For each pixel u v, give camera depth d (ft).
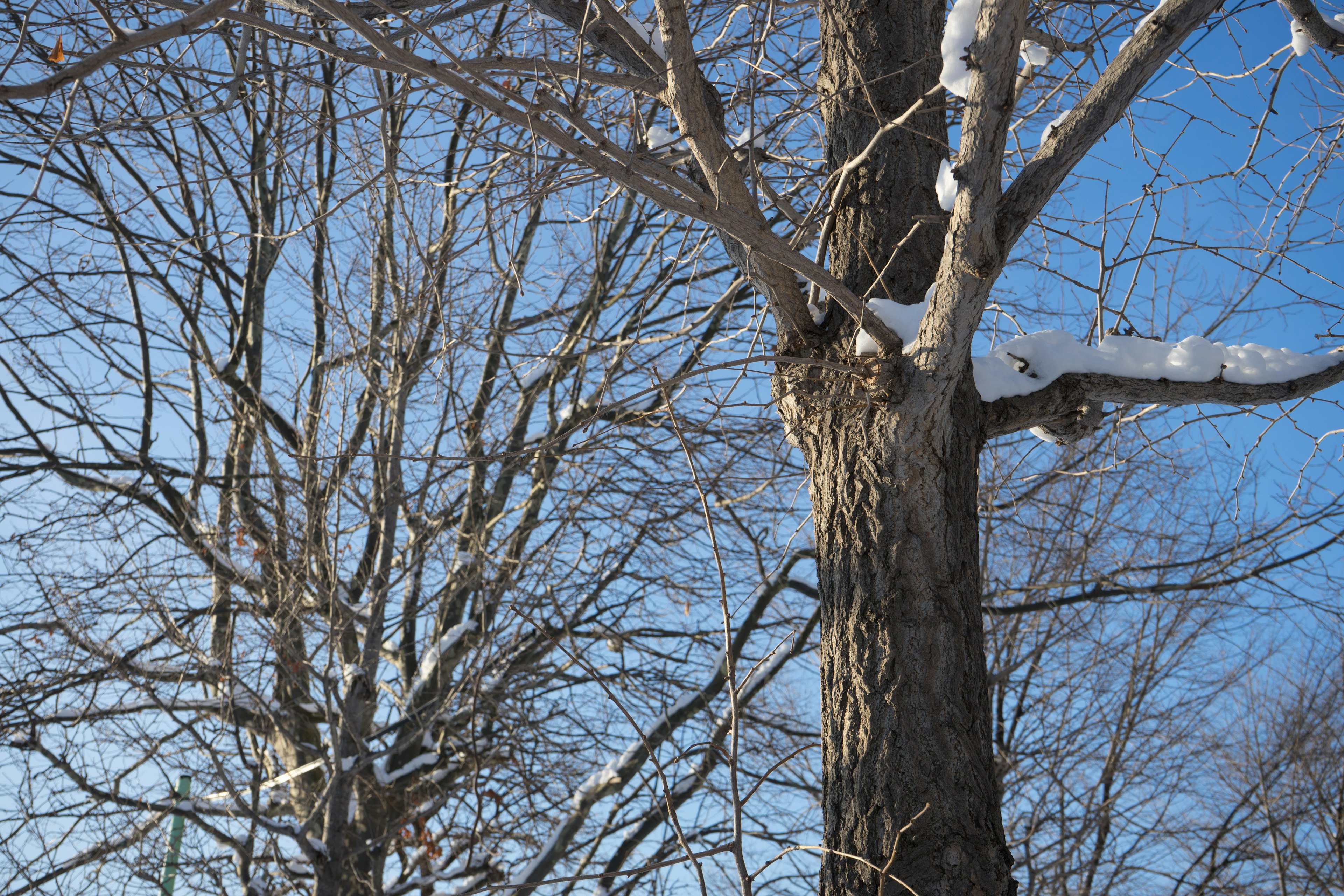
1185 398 11.43
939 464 10.12
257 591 25.08
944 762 9.31
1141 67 9.38
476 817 23.84
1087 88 15.96
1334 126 14.55
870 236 11.42
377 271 25.70
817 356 10.89
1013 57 8.34
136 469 26.00
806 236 13.10
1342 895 36.09
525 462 25.58
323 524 23.45
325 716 27.43
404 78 11.96
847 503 10.35
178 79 19.54
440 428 25.67
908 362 9.91
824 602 10.47
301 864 24.98
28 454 25.88
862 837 9.27
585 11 9.66
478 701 24.64
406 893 25.02
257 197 28.02
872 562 10.04
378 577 24.73
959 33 9.52
